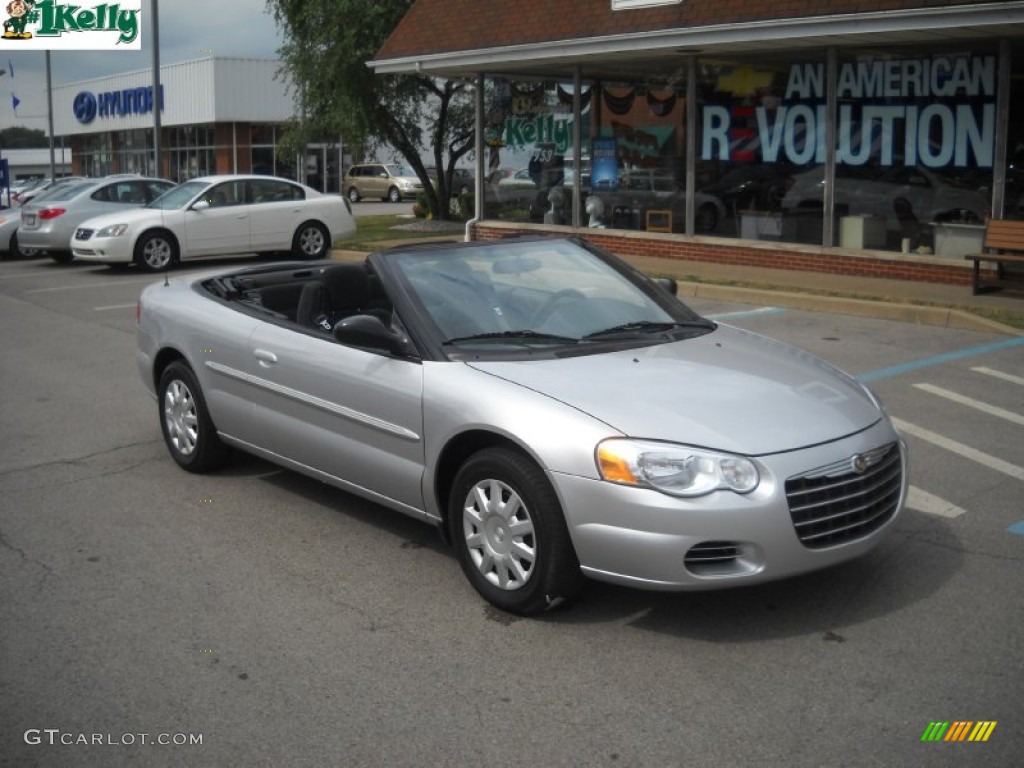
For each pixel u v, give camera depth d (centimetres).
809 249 1477
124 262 1894
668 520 401
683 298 1355
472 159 2953
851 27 1260
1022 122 1268
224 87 4478
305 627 443
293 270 712
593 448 414
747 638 425
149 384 689
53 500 615
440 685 392
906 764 337
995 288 1276
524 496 434
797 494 412
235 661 414
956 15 1174
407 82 2462
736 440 416
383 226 2623
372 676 400
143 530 562
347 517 579
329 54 2384
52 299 1527
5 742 357
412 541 541
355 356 520
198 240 1847
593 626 439
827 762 338
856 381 513
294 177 4772
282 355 560
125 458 702
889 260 1391
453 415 460
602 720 366
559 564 429
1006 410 779
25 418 818
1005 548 518
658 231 1686
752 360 499
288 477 652
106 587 488
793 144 1495
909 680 390
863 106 1412
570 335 514
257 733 361
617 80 1708
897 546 521
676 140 1638
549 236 609
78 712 377
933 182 1355
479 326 507
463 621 447
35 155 7038
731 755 343
